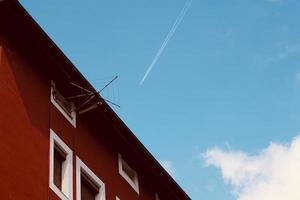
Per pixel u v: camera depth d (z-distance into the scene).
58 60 23.41
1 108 20.47
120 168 26.78
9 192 19.42
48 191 21.16
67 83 24.11
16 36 22.47
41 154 21.55
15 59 22.11
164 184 29.33
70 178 22.78
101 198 24.48
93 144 25.33
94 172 24.64
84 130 25.02
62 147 23.05
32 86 22.47
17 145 20.53
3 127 20.23
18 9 21.66
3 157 19.73
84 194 23.77
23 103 21.62
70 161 23.20
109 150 26.47
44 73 23.50
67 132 23.70
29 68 22.72
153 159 28.16
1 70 21.16
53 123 22.94
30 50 22.97
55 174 22.34
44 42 22.78
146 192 28.56
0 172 19.38
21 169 20.28
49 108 23.00
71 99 24.59
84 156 24.33
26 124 21.36
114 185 25.77
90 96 24.62
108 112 25.50
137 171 28.20
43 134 22.08
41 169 21.22
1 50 21.53
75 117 24.62
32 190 20.41
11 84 21.39
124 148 27.19
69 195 22.33
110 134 26.47
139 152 27.53
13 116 20.88
